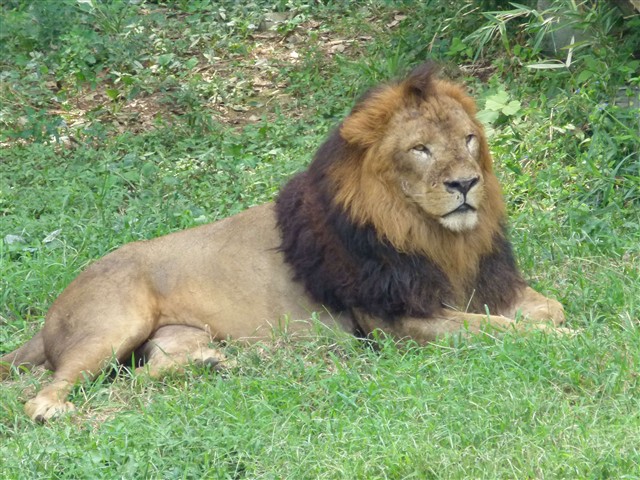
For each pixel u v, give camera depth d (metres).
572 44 15.69
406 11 20.30
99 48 20.45
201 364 10.84
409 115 10.60
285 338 11.10
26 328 12.61
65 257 13.97
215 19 21.75
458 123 10.63
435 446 8.60
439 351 10.40
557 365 9.75
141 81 19.41
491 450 8.52
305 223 11.18
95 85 19.73
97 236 14.62
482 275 11.22
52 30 21.03
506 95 15.91
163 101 18.92
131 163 16.94
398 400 9.49
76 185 16.12
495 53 18.03
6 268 13.79
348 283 10.98
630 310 10.94
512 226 13.52
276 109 18.23
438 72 11.10
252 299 11.34
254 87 19.41
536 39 16.81
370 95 10.88
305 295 11.24
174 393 10.32
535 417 8.94
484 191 11.02
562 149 15.09
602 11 15.88
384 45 19.33
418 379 9.77
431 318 10.87
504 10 18.19
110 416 10.07
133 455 8.95
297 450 8.87
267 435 9.20
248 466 8.82
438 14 19.25
